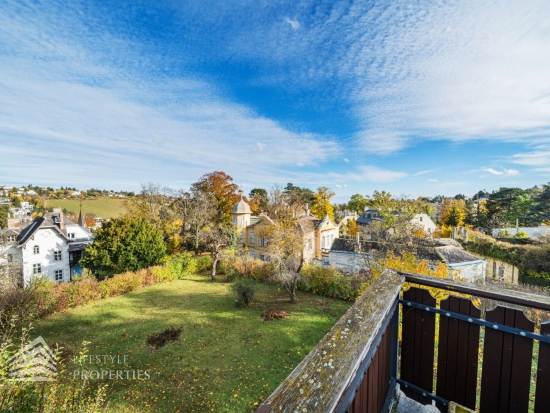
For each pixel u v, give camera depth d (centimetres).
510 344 191
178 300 1672
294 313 1426
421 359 234
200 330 1241
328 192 4175
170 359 997
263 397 784
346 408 105
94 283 1705
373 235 2350
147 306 1572
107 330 1259
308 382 103
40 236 2481
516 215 4072
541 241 2556
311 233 2748
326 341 133
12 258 2191
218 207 3409
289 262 1688
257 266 2048
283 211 2744
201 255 2642
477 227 4391
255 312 1451
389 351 218
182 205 3123
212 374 899
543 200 3875
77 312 1486
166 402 766
